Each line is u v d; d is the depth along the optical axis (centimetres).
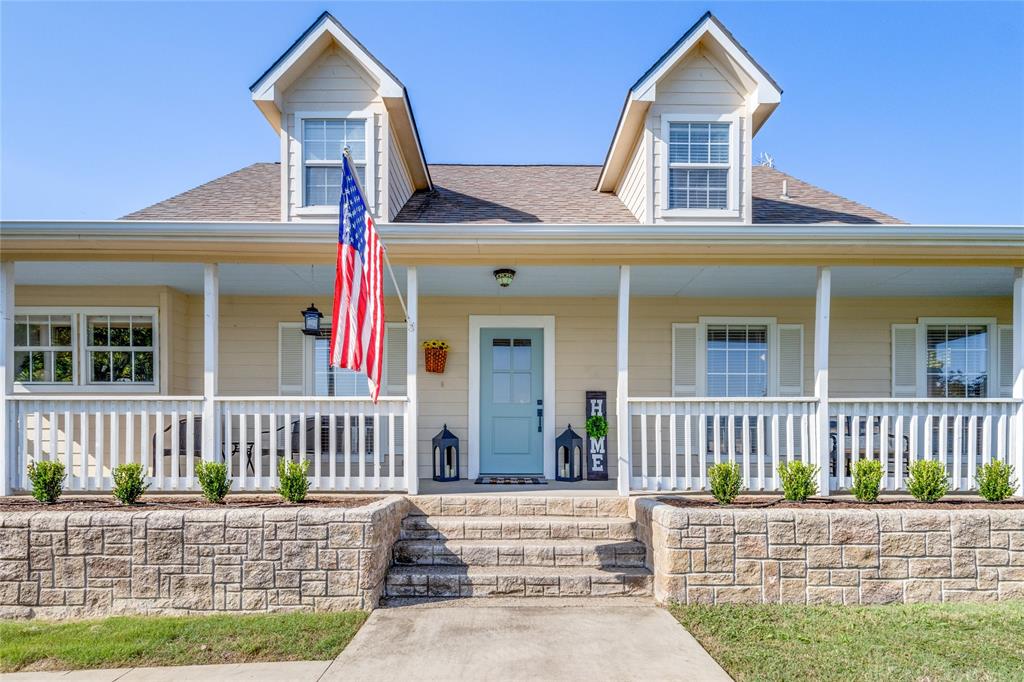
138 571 453
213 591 452
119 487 517
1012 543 475
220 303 819
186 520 456
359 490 603
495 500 579
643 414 600
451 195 823
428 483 733
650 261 591
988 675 341
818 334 601
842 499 570
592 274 683
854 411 604
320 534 456
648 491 599
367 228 479
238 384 814
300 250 584
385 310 829
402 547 514
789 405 601
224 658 371
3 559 454
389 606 462
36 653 375
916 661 359
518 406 824
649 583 486
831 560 468
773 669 349
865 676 340
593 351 830
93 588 453
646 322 839
